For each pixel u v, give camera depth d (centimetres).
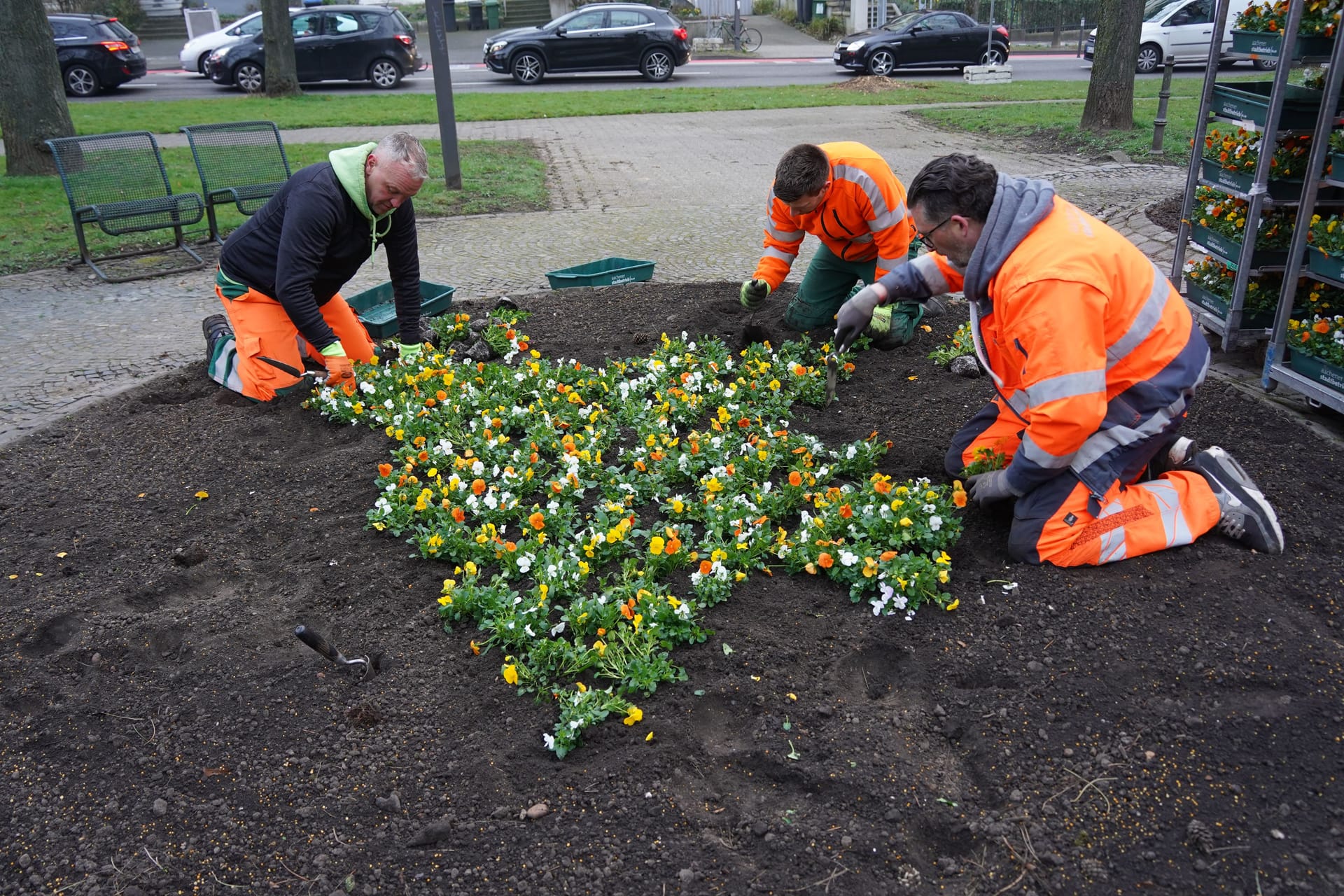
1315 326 477
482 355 575
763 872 241
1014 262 327
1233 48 552
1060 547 344
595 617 320
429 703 301
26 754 288
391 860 248
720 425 464
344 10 2139
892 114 1703
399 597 354
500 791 268
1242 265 527
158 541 396
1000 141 1398
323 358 508
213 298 756
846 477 432
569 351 590
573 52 2262
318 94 2034
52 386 577
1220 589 332
